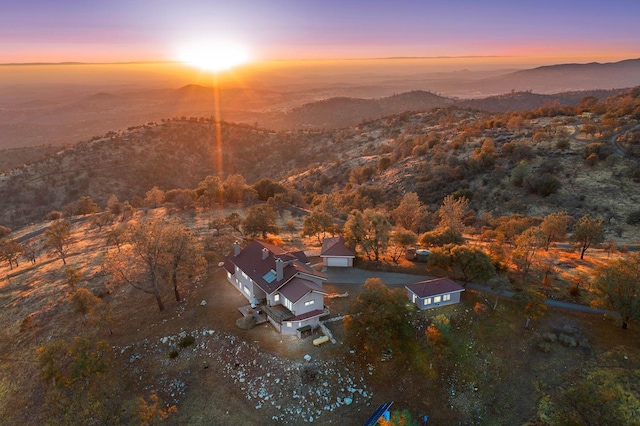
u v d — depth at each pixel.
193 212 125.81
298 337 53.25
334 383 47.62
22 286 77.56
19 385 51.06
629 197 110.06
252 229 87.81
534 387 47.75
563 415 43.69
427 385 48.34
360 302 51.12
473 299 61.12
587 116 182.88
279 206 128.88
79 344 47.47
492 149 149.88
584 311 57.84
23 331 60.59
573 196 116.31
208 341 53.78
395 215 105.56
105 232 111.38
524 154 140.38
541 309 57.16
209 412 45.19
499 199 125.50
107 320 55.94
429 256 67.12
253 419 44.12
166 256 60.28
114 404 47.34
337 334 54.03
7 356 56.19
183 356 52.16
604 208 108.56
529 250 67.00
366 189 147.25
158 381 49.44
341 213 124.62
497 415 45.34
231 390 47.34
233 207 132.50
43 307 66.38
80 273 71.94
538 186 121.75
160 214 125.62
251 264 62.59
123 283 71.12
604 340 52.28
